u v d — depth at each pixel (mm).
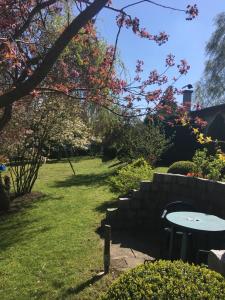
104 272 5809
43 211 10867
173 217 6238
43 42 5816
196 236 6031
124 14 3844
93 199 12195
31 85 2982
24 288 5684
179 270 3201
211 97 27094
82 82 5316
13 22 3980
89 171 21062
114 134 16469
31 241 7992
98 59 5781
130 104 4852
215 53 27109
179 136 19953
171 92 4945
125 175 10430
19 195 13289
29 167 13531
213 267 4051
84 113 13484
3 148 11992
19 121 11516
